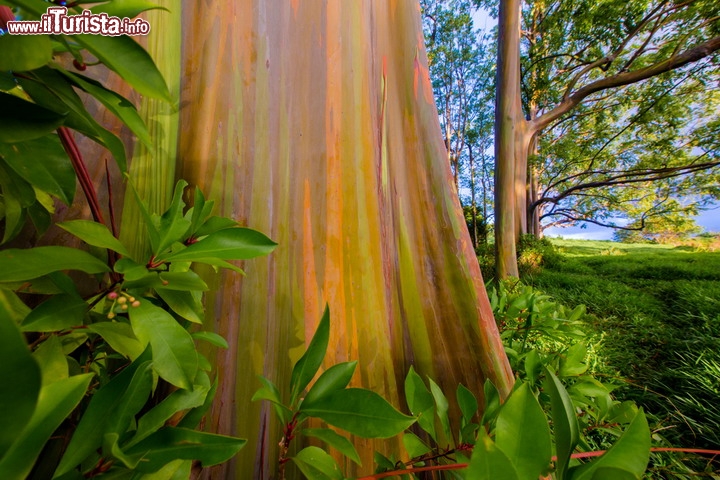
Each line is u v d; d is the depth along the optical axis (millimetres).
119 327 461
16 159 378
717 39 6391
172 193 824
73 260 386
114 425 333
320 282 987
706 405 2135
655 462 1478
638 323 3865
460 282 1120
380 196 1148
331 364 956
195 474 616
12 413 162
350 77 1123
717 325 3293
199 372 554
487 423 695
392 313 1105
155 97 336
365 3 1169
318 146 1051
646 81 9633
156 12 801
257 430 824
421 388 709
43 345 402
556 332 1637
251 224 901
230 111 896
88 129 403
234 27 927
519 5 6176
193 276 460
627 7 8500
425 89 1267
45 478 507
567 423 352
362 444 904
